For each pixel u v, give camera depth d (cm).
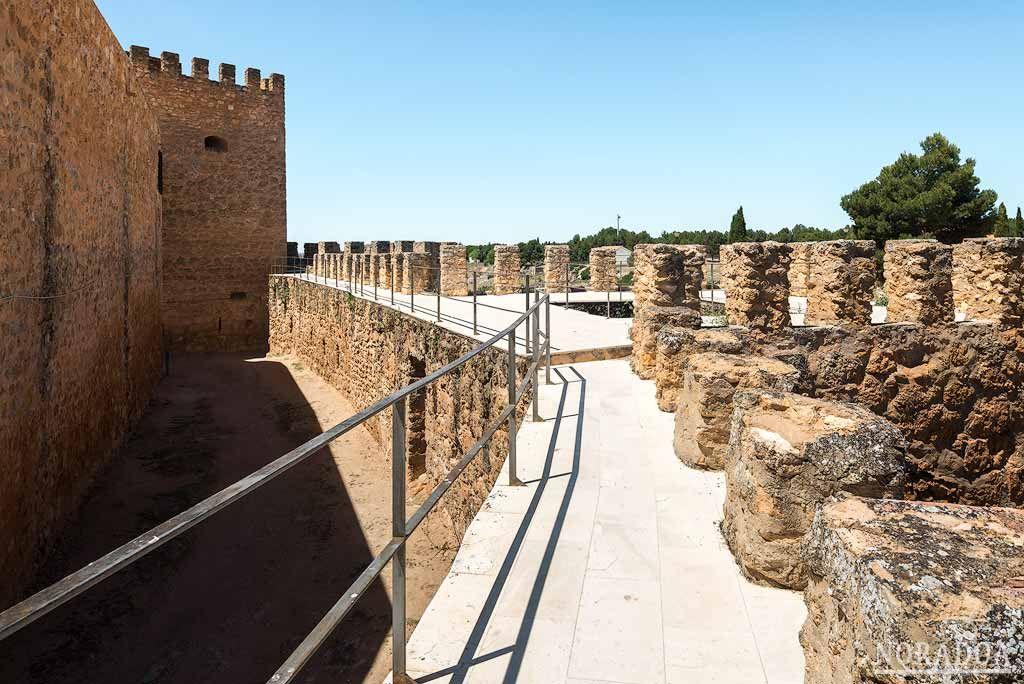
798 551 371
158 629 893
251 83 3425
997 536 226
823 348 1015
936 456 1061
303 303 2889
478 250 5447
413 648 322
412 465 1477
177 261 3266
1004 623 185
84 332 1181
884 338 1038
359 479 1508
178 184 3247
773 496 374
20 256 824
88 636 865
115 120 1463
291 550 1152
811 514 369
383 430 1673
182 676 795
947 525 236
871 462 366
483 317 1538
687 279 1112
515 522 466
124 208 1609
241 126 3406
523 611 354
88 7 1171
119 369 1572
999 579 200
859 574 216
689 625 342
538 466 585
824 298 1054
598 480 547
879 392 1034
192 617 926
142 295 1938
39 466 916
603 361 1116
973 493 1073
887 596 199
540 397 843
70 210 1062
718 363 586
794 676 301
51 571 948
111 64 1404
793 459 370
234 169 3397
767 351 986
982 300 1109
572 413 761
